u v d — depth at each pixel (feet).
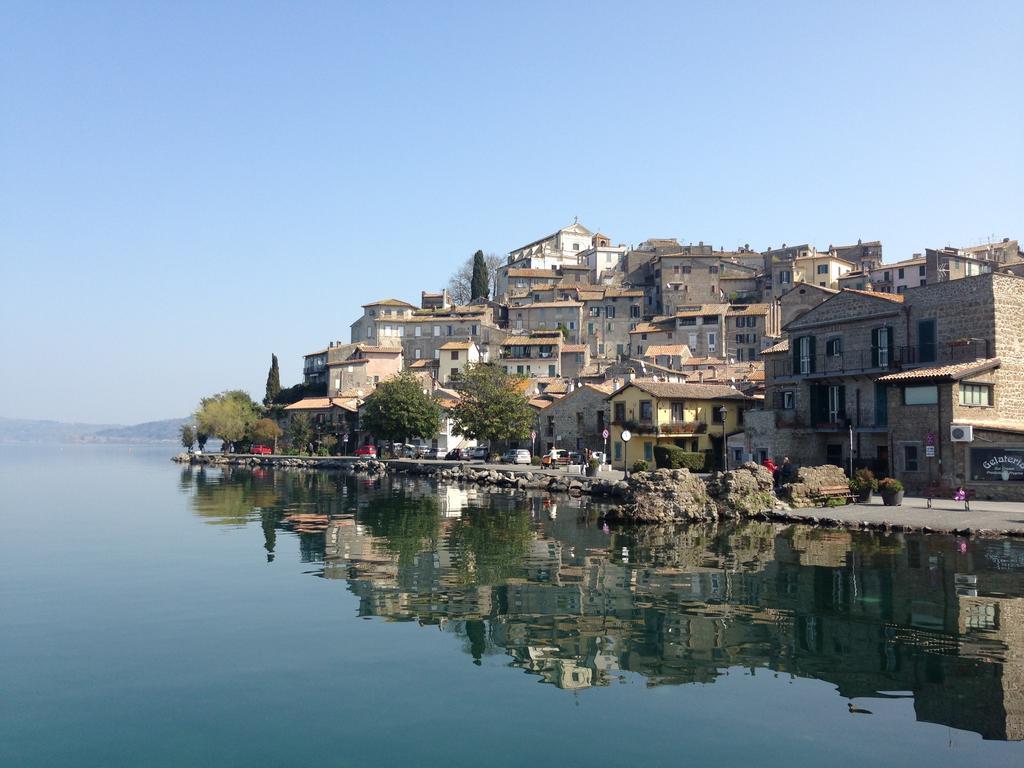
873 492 144.15
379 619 63.10
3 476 303.07
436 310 547.49
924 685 46.83
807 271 499.92
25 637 58.44
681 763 36.88
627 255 571.28
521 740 39.63
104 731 41.27
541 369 454.81
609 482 184.55
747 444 201.57
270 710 43.86
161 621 63.00
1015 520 111.14
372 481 253.03
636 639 56.54
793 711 43.14
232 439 475.31
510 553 96.32
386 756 37.93
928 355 166.61
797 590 72.18
